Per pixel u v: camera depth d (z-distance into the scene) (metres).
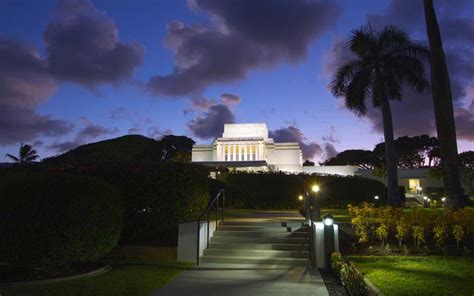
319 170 56.09
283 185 29.03
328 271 11.21
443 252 12.46
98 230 10.13
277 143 58.97
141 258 12.80
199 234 12.23
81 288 8.75
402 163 87.06
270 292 8.64
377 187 35.28
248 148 57.94
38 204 9.45
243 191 29.05
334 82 27.08
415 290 8.16
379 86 25.98
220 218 17.30
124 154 60.75
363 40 26.11
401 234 12.88
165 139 78.12
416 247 12.91
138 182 13.52
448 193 16.19
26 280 9.40
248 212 22.72
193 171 14.37
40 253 9.41
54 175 10.07
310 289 8.92
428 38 17.95
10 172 16.59
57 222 9.48
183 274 10.56
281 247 12.94
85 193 10.00
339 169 55.78
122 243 13.78
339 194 31.64
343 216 20.67
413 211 13.75
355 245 13.48
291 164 57.69
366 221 13.74
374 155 87.19
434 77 17.38
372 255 12.55
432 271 10.15
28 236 9.32
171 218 13.69
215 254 12.72
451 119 16.80
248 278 10.12
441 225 12.68
